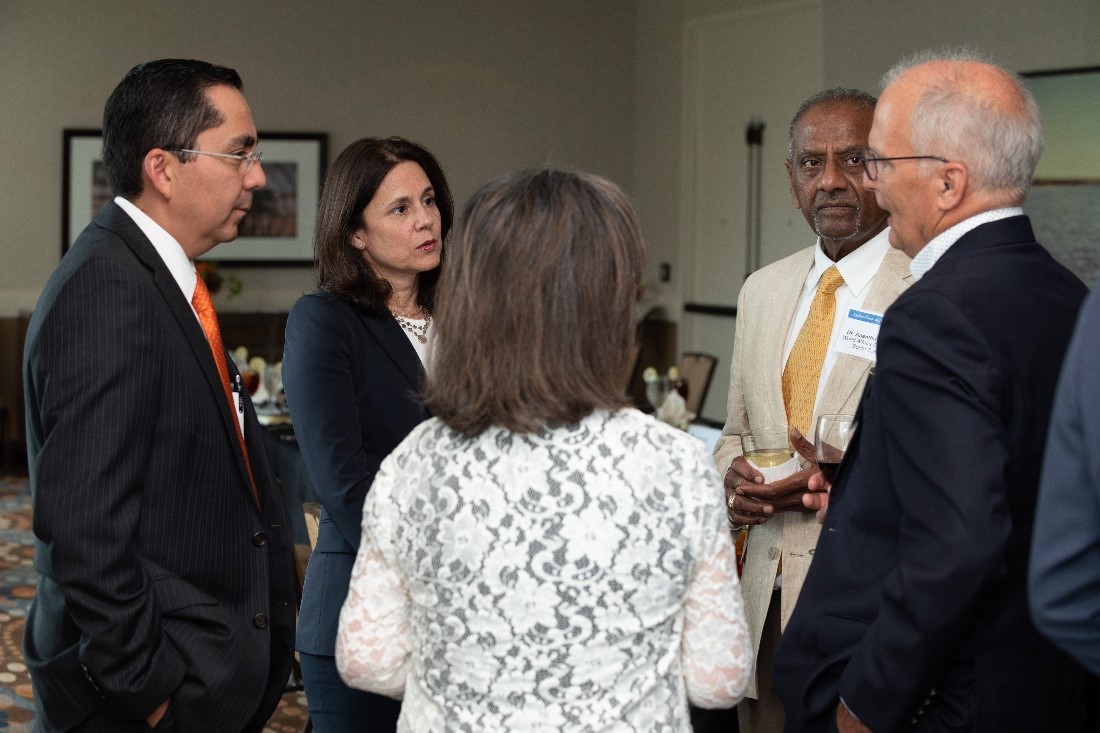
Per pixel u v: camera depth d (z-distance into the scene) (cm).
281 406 589
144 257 196
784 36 873
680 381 542
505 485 137
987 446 149
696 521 139
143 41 929
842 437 195
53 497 181
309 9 966
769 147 893
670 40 990
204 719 194
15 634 489
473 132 1012
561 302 138
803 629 173
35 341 189
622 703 137
